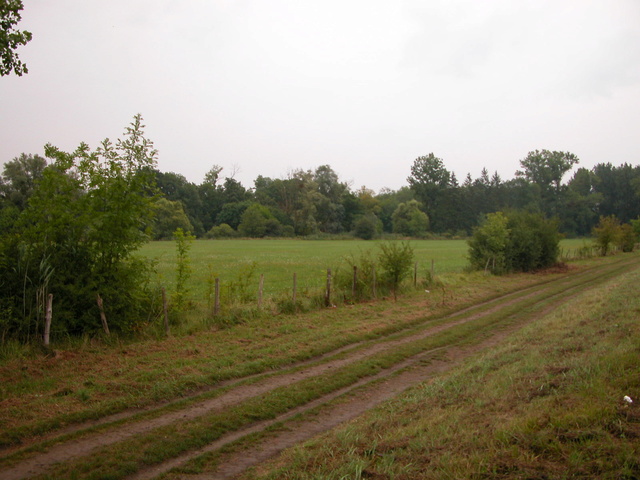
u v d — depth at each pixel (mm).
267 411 7719
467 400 6828
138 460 5906
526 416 5289
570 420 4891
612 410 5004
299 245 85875
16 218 12078
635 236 61844
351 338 13227
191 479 5473
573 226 124625
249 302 16656
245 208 125500
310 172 127500
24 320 10352
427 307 18797
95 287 11781
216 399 8297
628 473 3871
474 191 137125
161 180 125062
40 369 9312
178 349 11312
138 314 12898
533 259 34812
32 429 6703
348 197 131250
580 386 6043
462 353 12125
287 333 13492
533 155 122125
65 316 11070
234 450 6285
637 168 140875
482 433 5137
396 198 183875
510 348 10328
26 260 10938
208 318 14039
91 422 7184
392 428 6137
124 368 9641
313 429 7059
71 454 6066
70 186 12344
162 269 35656
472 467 4309
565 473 4008
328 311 17094
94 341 11344
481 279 28734
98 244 12328
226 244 88750
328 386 9078
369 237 120750
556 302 20359
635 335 8375
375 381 9617
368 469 4699
